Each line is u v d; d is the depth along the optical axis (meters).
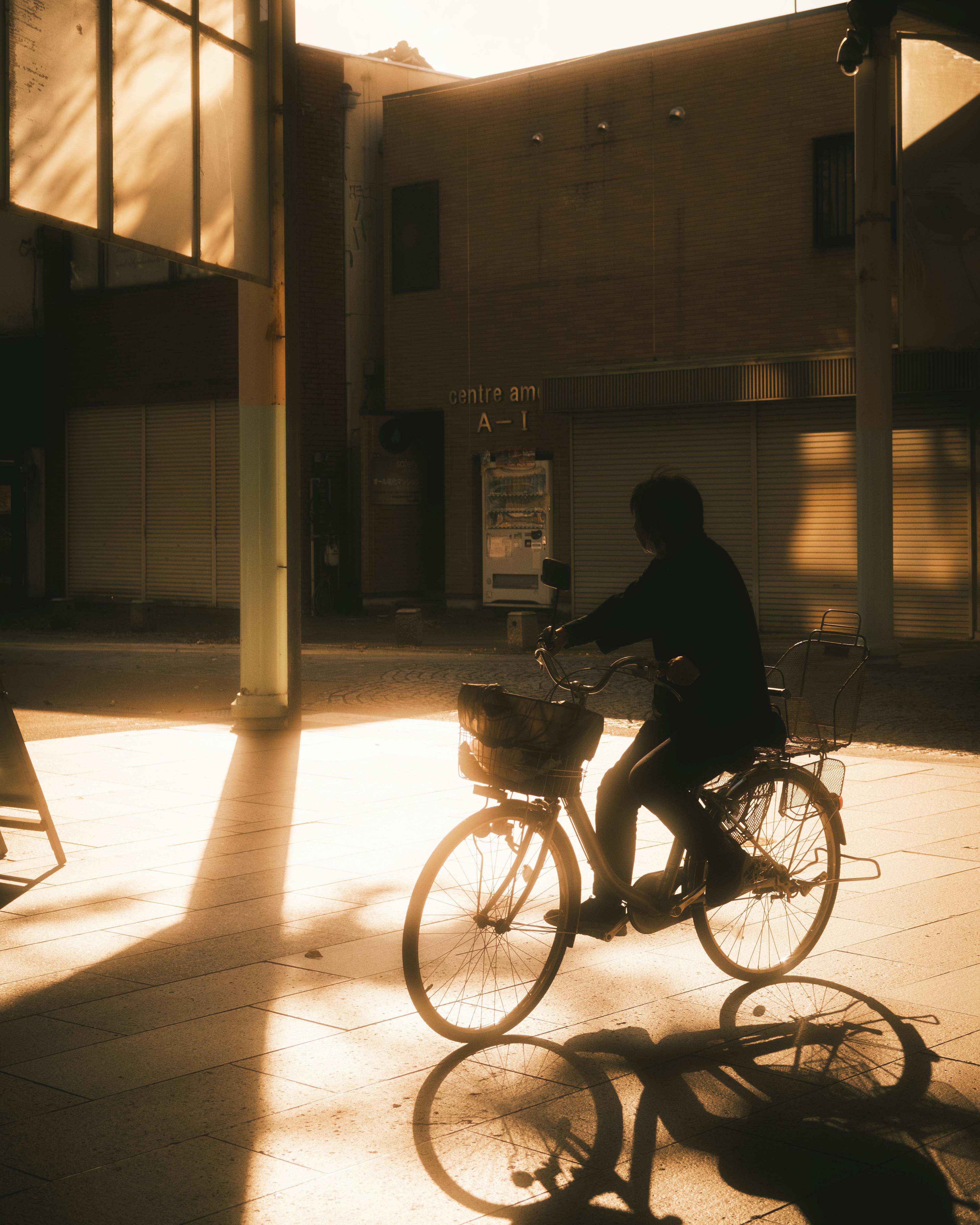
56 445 27.20
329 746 9.64
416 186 23.25
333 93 24.16
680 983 4.59
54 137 8.37
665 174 20.47
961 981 4.59
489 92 22.30
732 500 19.81
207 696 12.80
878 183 14.32
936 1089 3.71
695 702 4.12
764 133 19.47
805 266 19.23
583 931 4.18
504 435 22.55
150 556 26.05
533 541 22.27
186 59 9.46
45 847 6.56
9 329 27.58
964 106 14.92
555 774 3.96
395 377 23.73
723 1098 3.65
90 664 15.84
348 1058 3.92
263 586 10.41
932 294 14.98
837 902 5.53
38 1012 4.29
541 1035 4.11
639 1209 3.05
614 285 21.11
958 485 17.81
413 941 3.95
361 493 24.16
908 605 18.30
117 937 5.08
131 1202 3.06
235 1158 3.28
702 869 4.34
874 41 14.18
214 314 24.61
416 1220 2.99
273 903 5.54
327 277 24.28
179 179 9.46
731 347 20.00
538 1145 3.37
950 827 6.93
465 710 3.92
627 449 20.78
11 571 28.12
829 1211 3.04
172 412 25.50
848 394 18.25
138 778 8.41
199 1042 4.03
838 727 4.74
